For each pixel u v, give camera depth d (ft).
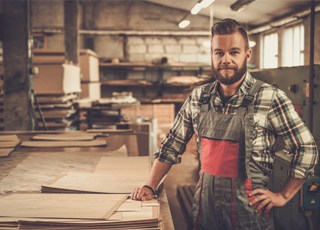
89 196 5.28
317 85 10.41
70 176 6.34
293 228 10.93
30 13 16.83
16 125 16.39
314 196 9.76
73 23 27.20
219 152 5.24
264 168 5.16
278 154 11.92
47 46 38.17
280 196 5.07
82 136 11.09
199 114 5.50
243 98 5.18
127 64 37.42
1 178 6.45
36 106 18.45
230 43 4.99
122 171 6.74
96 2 38.68
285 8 28.81
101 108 22.71
